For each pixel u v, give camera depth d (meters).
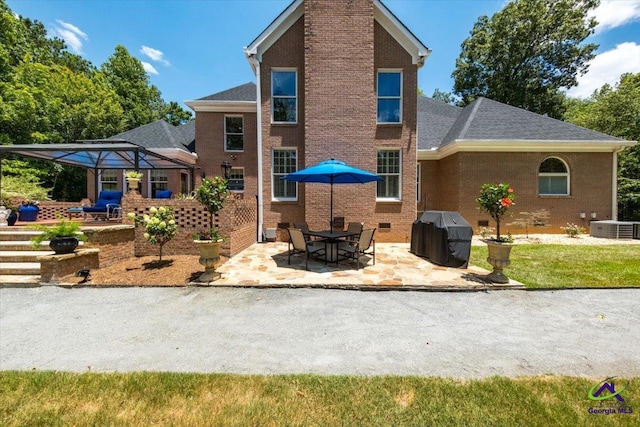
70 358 3.31
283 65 11.55
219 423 2.32
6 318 4.41
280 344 3.66
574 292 5.62
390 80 11.65
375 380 2.88
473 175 13.07
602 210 13.12
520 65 26.59
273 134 11.62
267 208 11.67
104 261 7.14
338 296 5.43
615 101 18.06
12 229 7.46
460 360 3.31
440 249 7.55
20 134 17.84
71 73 23.30
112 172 16.89
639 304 5.03
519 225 12.99
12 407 2.48
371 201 11.18
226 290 5.70
